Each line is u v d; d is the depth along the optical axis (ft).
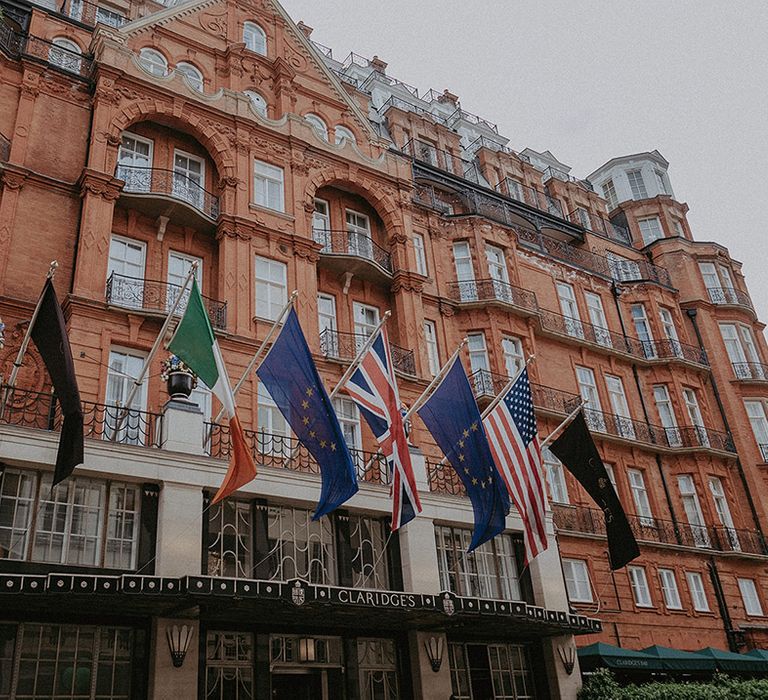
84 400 54.85
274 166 78.43
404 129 114.83
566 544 80.89
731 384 113.09
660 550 89.30
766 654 81.25
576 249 114.93
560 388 95.14
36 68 69.36
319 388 48.06
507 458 56.29
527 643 64.85
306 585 46.73
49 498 46.47
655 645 75.20
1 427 45.42
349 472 45.96
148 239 68.18
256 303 69.41
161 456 49.88
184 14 84.53
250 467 43.37
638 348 109.40
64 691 43.62
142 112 71.61
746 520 101.40
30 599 41.29
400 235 84.94
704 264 126.00
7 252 60.29
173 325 62.44
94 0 88.74
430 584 58.49
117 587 41.14
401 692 56.54
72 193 65.92
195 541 48.75
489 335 89.71
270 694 50.75
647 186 145.48
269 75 87.56
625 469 94.43
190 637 47.16
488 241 97.50
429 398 54.90
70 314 58.34
